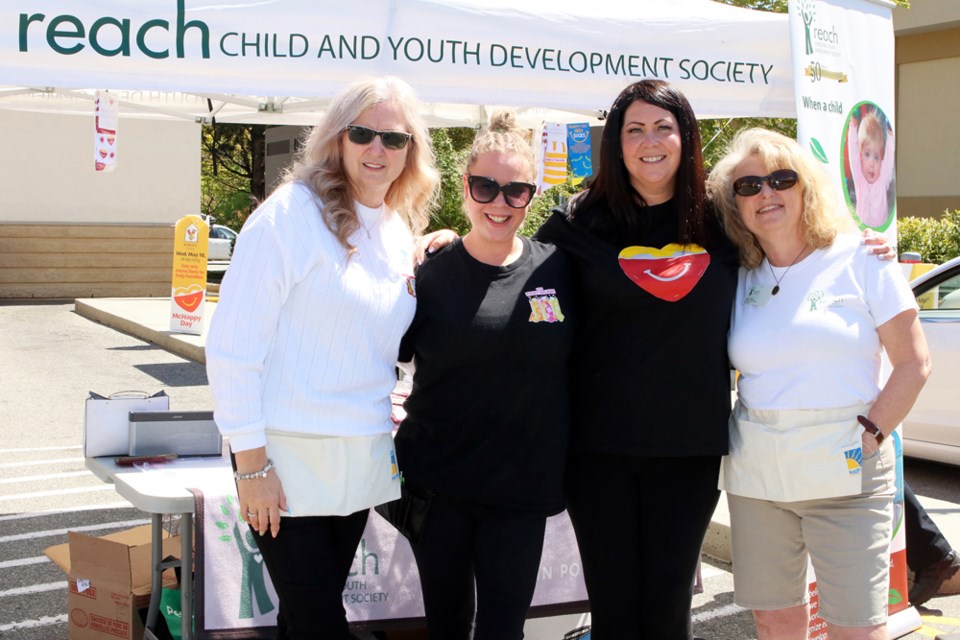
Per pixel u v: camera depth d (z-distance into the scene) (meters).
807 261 2.83
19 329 14.01
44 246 17.38
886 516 2.79
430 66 3.83
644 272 2.78
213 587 3.20
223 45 3.55
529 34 3.96
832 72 4.06
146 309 15.12
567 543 3.65
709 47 4.29
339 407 2.56
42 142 17.31
